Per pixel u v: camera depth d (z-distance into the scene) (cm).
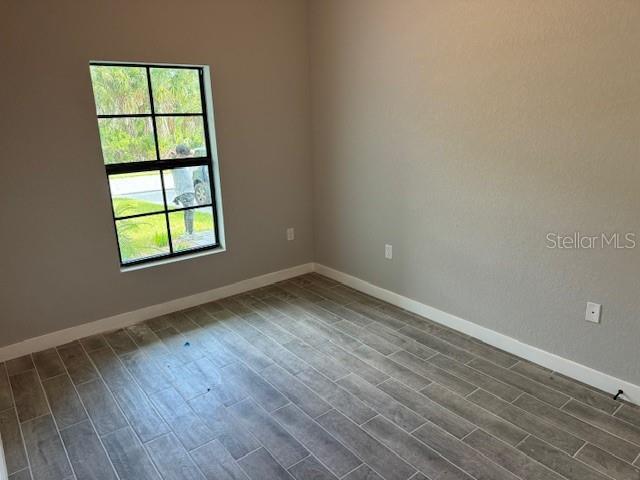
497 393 239
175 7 306
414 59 296
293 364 272
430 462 193
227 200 362
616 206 218
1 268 275
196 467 194
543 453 197
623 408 225
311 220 419
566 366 253
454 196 291
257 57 352
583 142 224
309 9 367
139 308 333
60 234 291
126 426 221
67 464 198
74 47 275
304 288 392
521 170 252
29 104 267
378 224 353
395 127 320
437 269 314
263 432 214
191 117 339
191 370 268
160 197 336
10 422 225
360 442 206
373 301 362
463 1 261
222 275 372
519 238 261
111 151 307
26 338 290
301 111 388
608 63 208
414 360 273
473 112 269
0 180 266
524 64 239
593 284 233
